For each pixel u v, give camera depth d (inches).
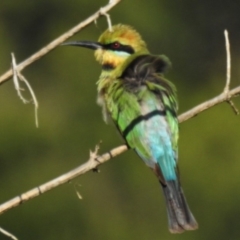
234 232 716.0
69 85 808.3
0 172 757.3
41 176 762.2
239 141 755.4
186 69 863.1
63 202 692.1
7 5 880.3
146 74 332.5
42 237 677.3
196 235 706.8
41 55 288.5
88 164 292.5
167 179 312.0
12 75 287.6
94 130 778.8
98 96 347.9
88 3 888.3
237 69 862.5
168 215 304.8
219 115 760.3
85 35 823.1
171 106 321.7
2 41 874.1
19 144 767.1
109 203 711.7
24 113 781.9
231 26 883.4
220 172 735.1
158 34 867.4
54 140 772.6
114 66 355.3
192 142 748.6
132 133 320.2
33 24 887.1
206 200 725.9
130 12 860.6
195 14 885.8
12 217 674.2
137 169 723.4
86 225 696.4
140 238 703.7
